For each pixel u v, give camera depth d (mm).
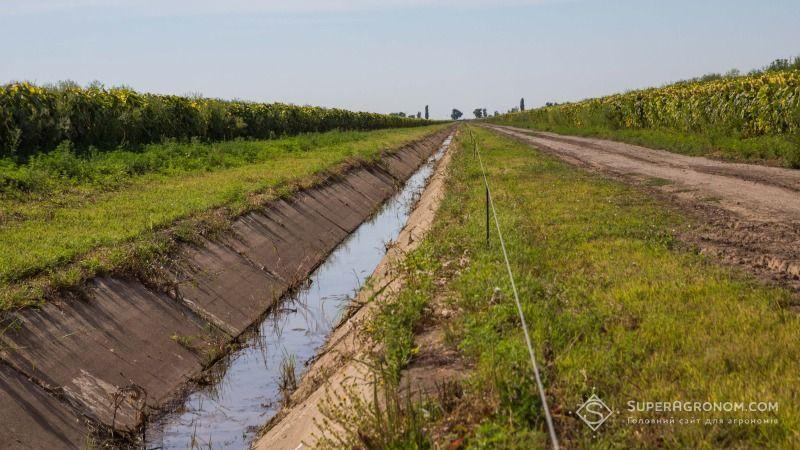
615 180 19516
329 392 7043
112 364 8430
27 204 13312
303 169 22750
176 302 10516
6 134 17172
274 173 21078
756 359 5582
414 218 19297
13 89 17766
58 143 19234
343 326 10539
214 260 12406
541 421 4812
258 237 14688
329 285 14086
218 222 13688
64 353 8008
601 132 45156
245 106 35594
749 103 26062
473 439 4555
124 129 22250
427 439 4777
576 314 7180
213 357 9914
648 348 6102
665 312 7020
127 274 10172
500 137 50688
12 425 6637
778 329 6258
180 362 9414
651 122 39188
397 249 13891
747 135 26453
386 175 31203
